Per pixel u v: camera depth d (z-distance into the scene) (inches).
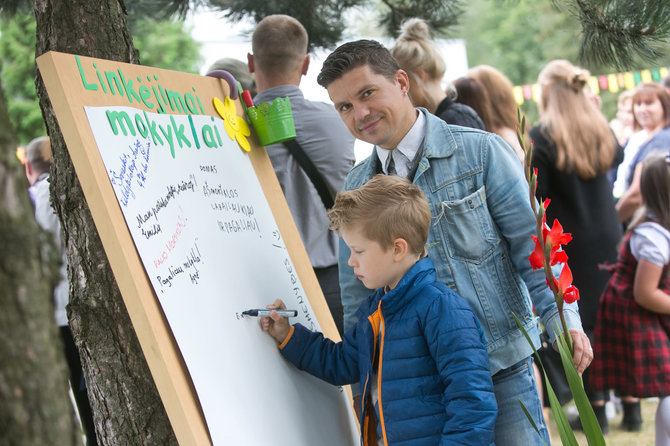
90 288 69.1
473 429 65.7
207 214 69.2
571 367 65.6
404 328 69.8
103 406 69.2
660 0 90.7
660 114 182.4
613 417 161.5
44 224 115.0
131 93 65.1
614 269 137.9
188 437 57.6
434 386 69.2
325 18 148.0
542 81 145.9
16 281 42.5
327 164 108.0
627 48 95.4
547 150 142.8
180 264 63.1
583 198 143.5
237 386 64.2
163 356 57.7
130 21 142.8
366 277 71.4
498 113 141.4
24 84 523.8
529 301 81.2
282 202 85.4
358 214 69.7
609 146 143.9
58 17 71.2
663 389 130.6
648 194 132.8
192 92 74.6
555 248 65.5
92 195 57.7
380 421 70.8
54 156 70.6
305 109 108.7
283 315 72.8
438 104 124.6
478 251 77.3
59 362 44.8
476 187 77.8
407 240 70.2
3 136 43.1
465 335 67.8
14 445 41.7
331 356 75.1
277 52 109.0
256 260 74.3
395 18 154.1
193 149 71.0
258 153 84.0
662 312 131.9
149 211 61.8
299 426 70.8
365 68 76.4
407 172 80.6
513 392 77.8
